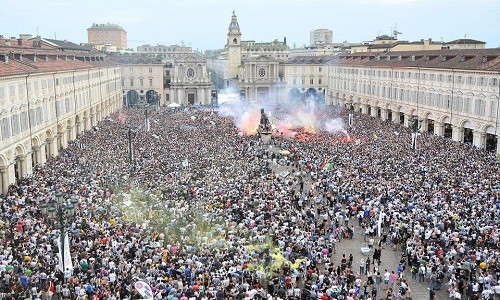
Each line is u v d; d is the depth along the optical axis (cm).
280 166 7888
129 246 4103
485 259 4181
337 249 4866
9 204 5269
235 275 3697
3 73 6556
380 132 10675
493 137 9350
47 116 8525
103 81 13975
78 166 7194
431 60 11656
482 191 5731
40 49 10531
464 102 10006
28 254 3941
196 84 19188
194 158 7838
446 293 4031
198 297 3359
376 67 14000
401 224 4878
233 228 4712
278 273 4006
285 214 5162
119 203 5362
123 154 8050
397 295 3816
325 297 3488
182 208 5212
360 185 6169
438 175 6512
